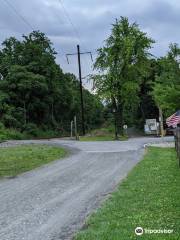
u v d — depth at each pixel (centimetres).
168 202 1268
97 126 12312
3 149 3884
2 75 9562
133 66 7231
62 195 1566
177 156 2611
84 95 11800
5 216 1251
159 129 7412
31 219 1198
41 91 8794
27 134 7969
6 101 8444
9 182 1973
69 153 3441
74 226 1100
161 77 4934
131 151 3400
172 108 4531
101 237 933
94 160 2803
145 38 7356
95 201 1419
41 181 1956
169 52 5431
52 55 9612
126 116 10000
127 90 7200
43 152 3525
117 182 1816
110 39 7331
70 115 10431
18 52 9512
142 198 1363
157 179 1773
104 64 7331
